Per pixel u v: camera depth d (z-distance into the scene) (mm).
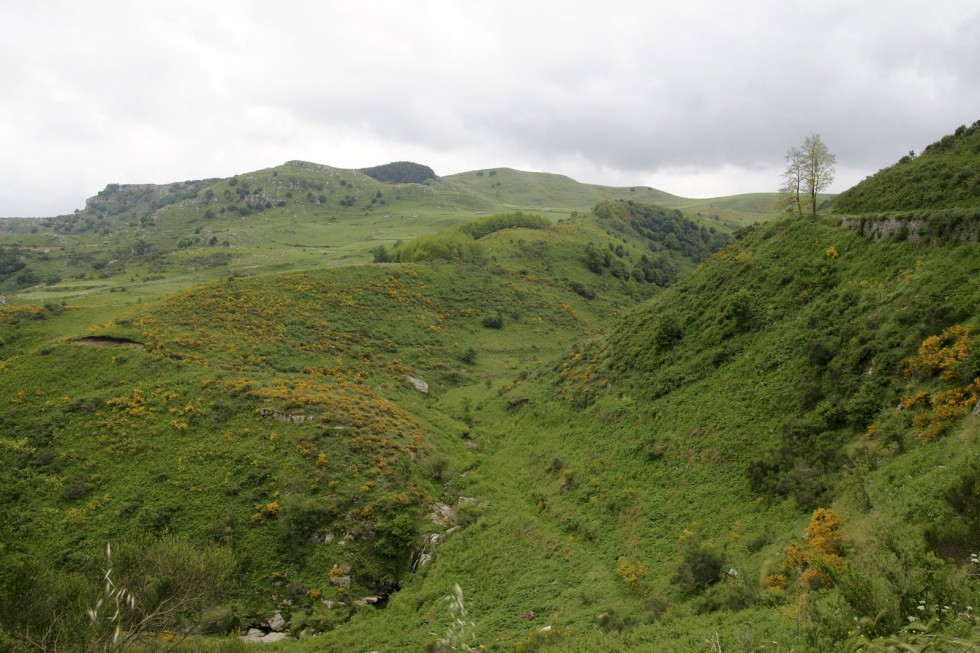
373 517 38875
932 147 48781
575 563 29969
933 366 25625
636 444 38781
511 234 141125
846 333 33156
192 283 125812
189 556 19188
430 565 34656
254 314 78125
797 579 18547
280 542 36625
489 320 97438
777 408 32875
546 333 98500
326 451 44375
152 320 69812
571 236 148500
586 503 35656
